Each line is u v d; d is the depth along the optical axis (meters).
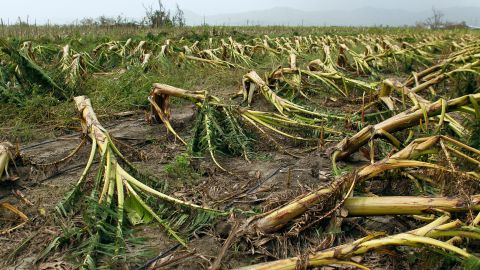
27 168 4.00
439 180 3.09
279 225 2.82
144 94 6.58
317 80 7.46
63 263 2.67
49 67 8.00
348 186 2.88
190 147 4.35
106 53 10.92
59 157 4.46
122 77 7.35
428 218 2.74
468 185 2.97
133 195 3.14
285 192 3.31
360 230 3.01
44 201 3.46
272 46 14.06
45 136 5.12
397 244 2.26
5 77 6.30
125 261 2.67
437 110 3.81
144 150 4.65
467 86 5.70
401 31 26.28
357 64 9.88
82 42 13.42
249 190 3.67
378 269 2.61
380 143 4.38
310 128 4.79
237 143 4.50
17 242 2.91
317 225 2.91
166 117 5.17
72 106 5.77
